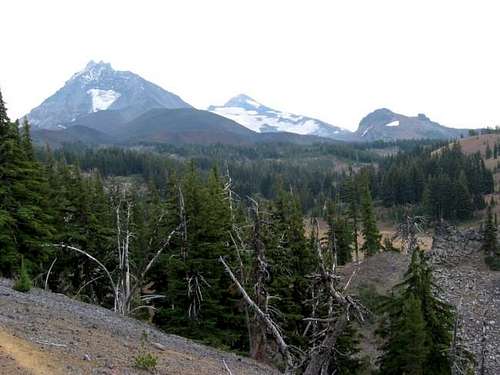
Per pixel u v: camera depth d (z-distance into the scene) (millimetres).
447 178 129125
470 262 81438
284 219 35625
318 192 188250
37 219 32250
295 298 30906
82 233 36781
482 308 53344
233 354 24172
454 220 125125
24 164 32000
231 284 29203
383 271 55500
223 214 33281
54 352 12773
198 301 29250
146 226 38562
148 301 33969
